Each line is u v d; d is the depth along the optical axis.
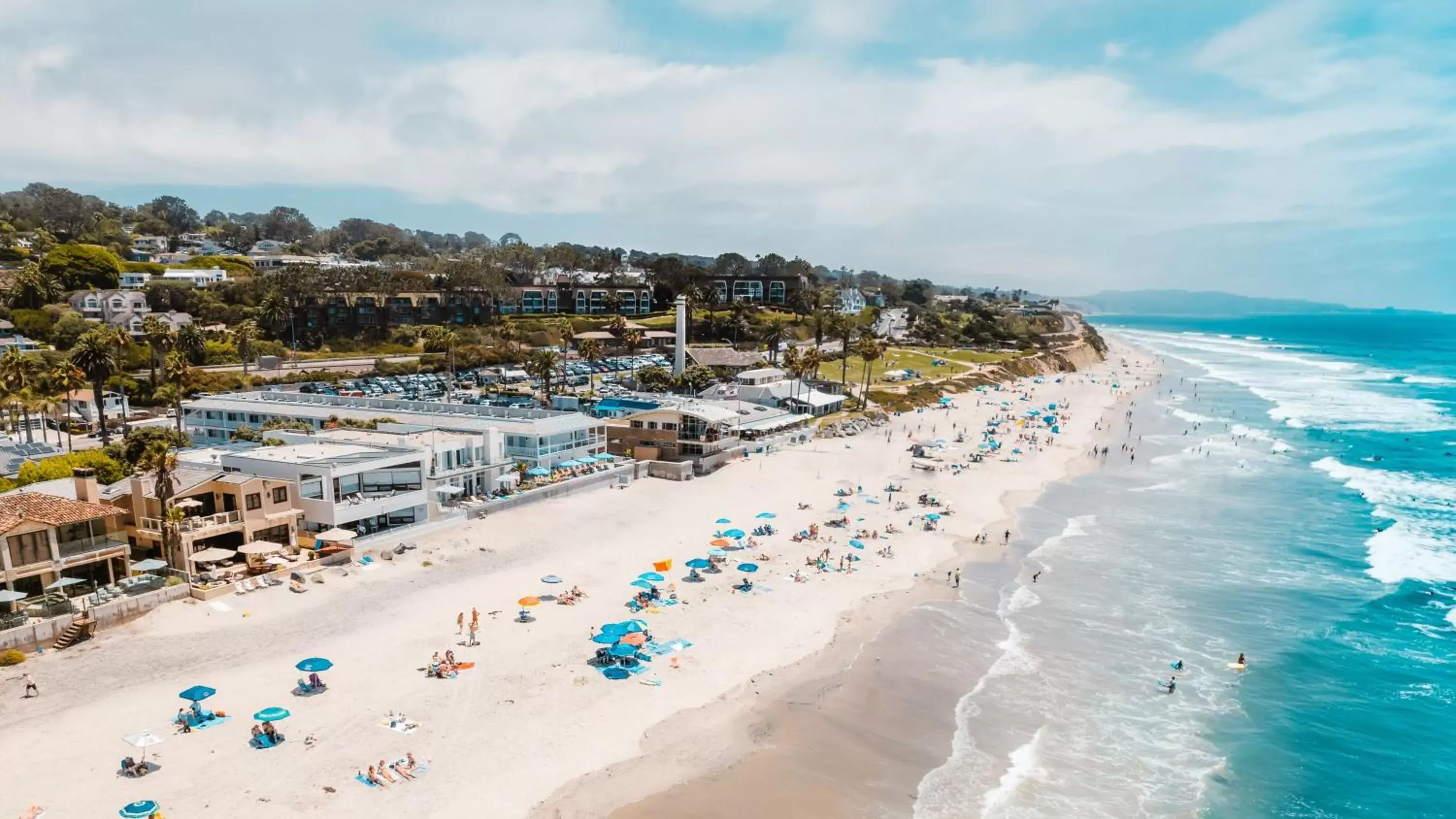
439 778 37.38
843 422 133.62
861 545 73.88
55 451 87.56
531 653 50.16
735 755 40.88
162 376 125.50
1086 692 49.22
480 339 184.00
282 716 38.69
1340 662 53.78
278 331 169.62
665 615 56.84
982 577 67.44
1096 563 71.81
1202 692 49.56
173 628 51.25
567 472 90.31
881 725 44.56
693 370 150.50
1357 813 38.69
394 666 47.72
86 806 34.22
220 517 59.94
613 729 42.31
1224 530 82.38
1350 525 84.44
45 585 52.31
